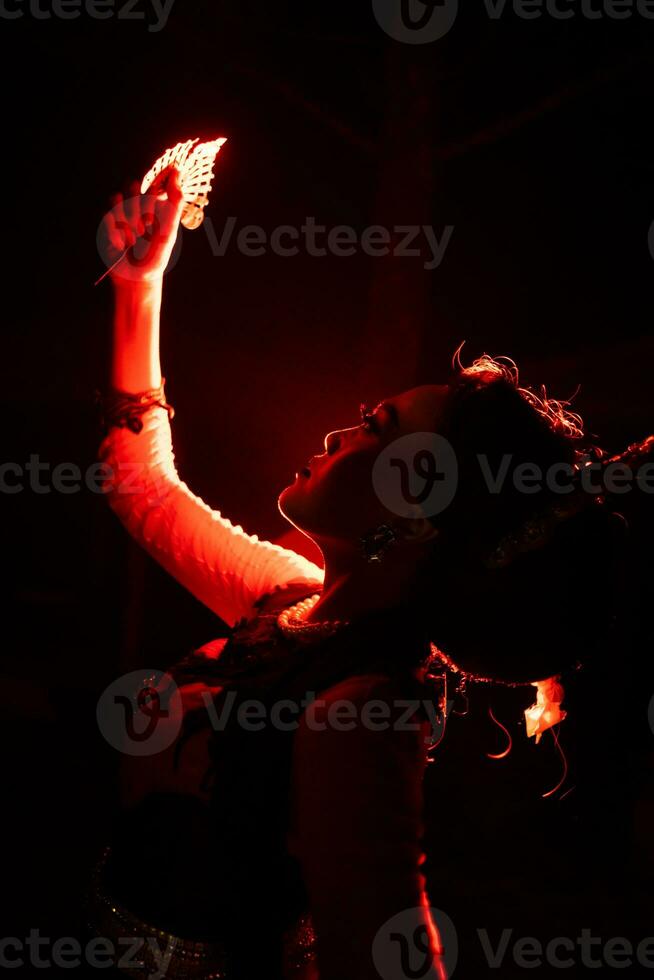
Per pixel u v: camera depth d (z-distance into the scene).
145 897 1.43
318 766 1.32
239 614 1.80
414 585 1.48
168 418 1.89
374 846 1.27
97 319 8.17
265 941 1.39
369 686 1.37
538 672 1.45
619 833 5.38
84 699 7.28
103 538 9.55
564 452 1.44
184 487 1.88
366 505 1.48
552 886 4.86
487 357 1.61
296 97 5.19
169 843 1.44
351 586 1.54
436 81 4.65
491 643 1.45
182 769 1.47
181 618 8.43
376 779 1.30
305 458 8.27
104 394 1.87
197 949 1.40
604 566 1.43
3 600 9.74
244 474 8.38
